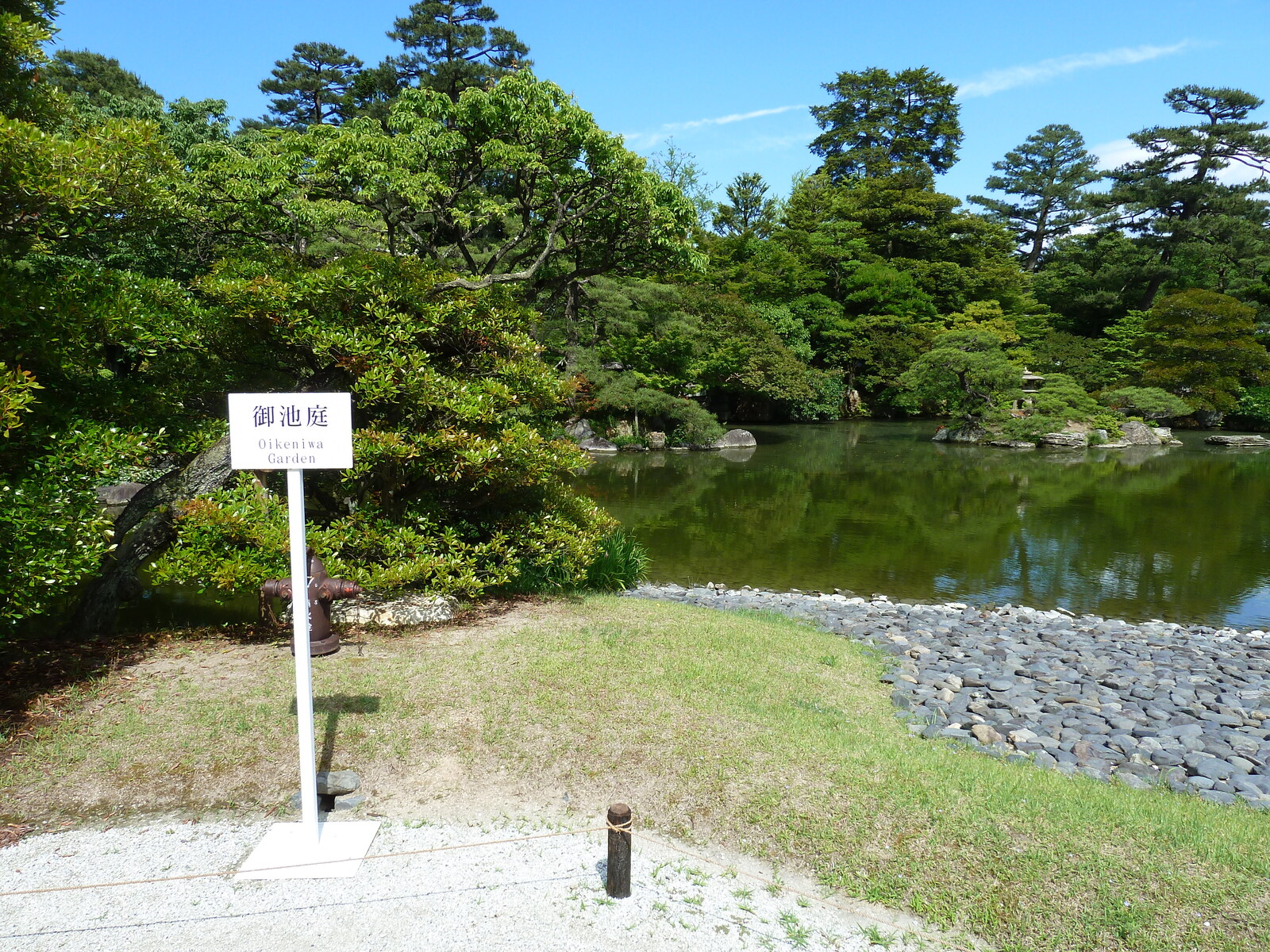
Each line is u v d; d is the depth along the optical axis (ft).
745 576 50.01
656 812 16.42
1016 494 81.87
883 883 14.37
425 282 28.09
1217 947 12.76
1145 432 128.98
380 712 19.51
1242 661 34.19
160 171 23.72
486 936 12.76
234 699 19.98
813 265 175.94
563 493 33.60
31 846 14.70
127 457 21.58
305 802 15.02
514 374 30.04
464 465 26.40
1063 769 21.56
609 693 21.03
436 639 24.71
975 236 187.62
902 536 62.34
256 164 39.96
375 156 29.60
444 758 17.95
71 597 31.48
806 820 16.01
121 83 109.81
